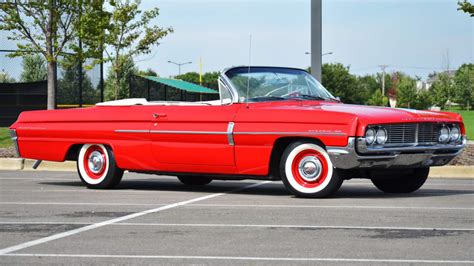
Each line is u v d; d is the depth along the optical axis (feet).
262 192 34.81
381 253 19.08
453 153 32.07
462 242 20.57
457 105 364.99
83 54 71.97
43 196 32.76
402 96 304.50
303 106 31.83
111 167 35.78
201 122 32.73
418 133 30.45
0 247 20.20
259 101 32.63
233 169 32.17
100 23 70.44
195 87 121.39
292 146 30.91
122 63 85.56
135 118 34.63
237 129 31.63
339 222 24.18
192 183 39.50
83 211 27.30
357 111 30.09
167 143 33.71
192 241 20.88
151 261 18.29
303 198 31.22
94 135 35.91
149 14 84.58
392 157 29.76
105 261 18.33
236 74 33.40
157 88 112.06
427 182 41.37
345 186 38.50
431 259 18.35
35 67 94.94
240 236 21.63
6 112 91.76
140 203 29.78
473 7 57.77
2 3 68.28
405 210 27.12
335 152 29.53
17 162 52.26
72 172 48.85
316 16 49.57
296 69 35.19
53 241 21.04
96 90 90.33
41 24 69.67
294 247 19.92
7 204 29.60
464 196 32.35
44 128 37.58
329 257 18.61
